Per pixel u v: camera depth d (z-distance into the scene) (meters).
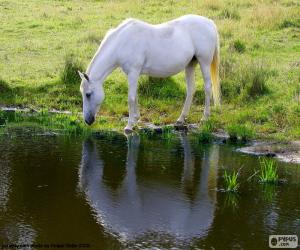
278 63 14.57
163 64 11.04
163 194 8.04
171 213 7.40
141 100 12.55
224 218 7.26
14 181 8.38
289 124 11.14
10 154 9.55
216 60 11.63
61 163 9.18
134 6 20.70
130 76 10.91
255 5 20.42
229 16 19.08
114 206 7.59
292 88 12.61
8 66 14.62
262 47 15.99
